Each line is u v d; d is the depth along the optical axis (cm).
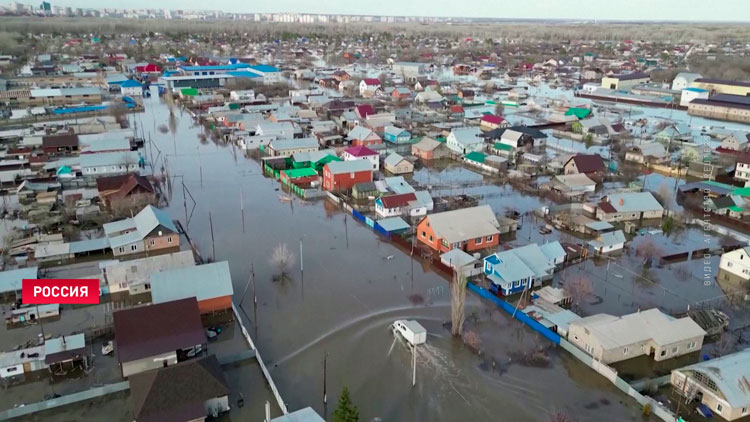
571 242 6588
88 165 8638
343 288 5500
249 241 6581
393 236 6638
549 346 4572
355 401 3894
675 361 4388
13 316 4800
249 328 4784
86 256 6078
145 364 4097
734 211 7456
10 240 6297
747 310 5169
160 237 6244
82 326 4775
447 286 5572
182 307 4397
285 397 3919
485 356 4419
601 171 9088
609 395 3978
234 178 9062
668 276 5819
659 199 7706
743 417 3716
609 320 4553
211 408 3694
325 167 8481
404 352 4472
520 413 3797
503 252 5519
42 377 4122
